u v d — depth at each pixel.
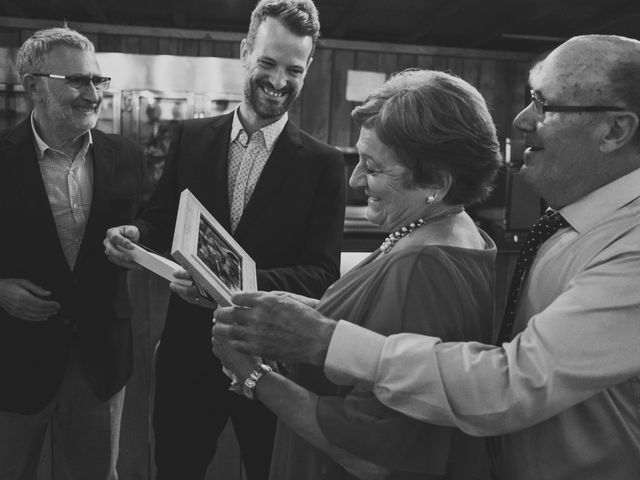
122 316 1.85
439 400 0.82
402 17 3.89
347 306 0.97
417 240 0.97
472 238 1.00
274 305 0.90
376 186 0.97
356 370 0.86
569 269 0.89
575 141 0.87
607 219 0.87
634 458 0.88
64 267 1.71
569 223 0.91
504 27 3.97
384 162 0.95
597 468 0.88
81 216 1.76
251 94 1.69
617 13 3.48
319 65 4.57
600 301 0.79
